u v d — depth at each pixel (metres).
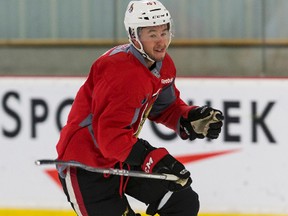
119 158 9.45
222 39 18.53
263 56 18.44
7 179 15.95
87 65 18.86
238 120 15.43
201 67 18.61
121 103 9.27
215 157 15.39
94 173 10.12
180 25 18.61
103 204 10.27
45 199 15.84
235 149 15.39
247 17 18.44
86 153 9.95
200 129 10.62
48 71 19.03
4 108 16.02
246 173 15.37
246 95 15.39
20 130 15.95
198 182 15.43
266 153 15.34
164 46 9.58
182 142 15.40
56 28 18.92
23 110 15.95
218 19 18.52
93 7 18.75
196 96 15.55
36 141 15.91
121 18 18.70
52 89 15.90
